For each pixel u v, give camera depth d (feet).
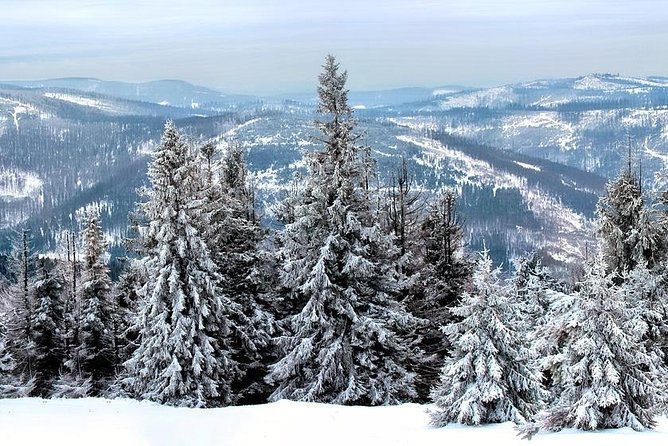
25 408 76.28
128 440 55.21
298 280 88.12
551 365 56.29
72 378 143.23
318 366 87.30
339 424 61.62
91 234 144.25
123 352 143.64
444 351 110.83
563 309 56.49
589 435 47.80
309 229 87.71
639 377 52.34
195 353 89.86
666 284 85.25
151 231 90.99
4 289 158.40
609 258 93.76
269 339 104.53
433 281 115.44
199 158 107.45
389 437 53.11
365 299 89.51
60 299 151.94
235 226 105.50
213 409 75.41
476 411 56.29
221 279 95.20
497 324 57.26
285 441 54.29
